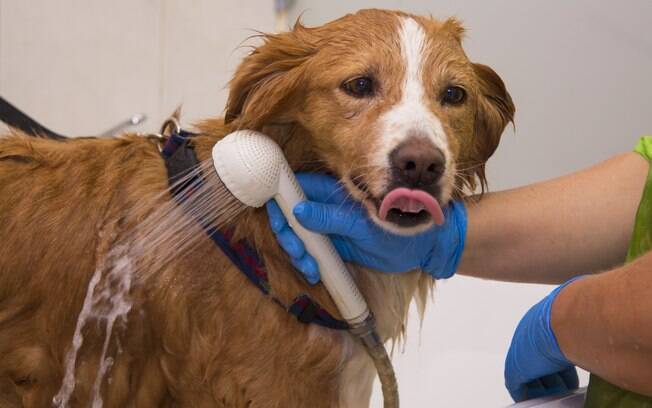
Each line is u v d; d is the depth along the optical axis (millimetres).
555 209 1443
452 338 2389
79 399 1332
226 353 1288
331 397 1354
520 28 2879
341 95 1233
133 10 3057
